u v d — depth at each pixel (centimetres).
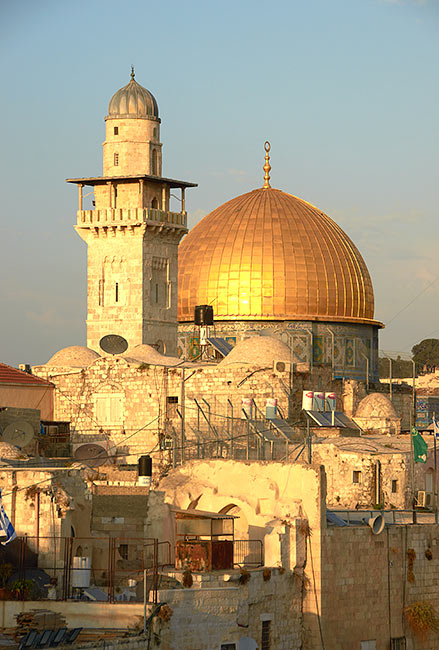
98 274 14962
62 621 7712
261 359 13112
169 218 15050
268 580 8412
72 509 8462
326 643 8750
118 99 14975
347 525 9269
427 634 9344
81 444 12812
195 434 12006
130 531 9175
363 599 9062
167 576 8256
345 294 16875
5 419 11800
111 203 14938
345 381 14075
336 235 17188
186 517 8819
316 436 11994
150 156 14938
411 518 10212
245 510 9088
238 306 16575
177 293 16012
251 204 17200
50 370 13600
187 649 7812
